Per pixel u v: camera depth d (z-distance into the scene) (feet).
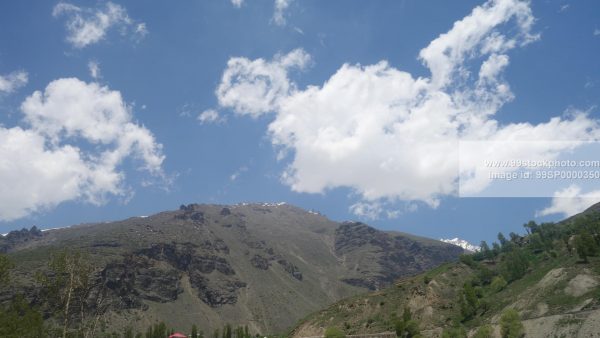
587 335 495.82
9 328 349.82
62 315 376.07
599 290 599.57
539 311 613.93
